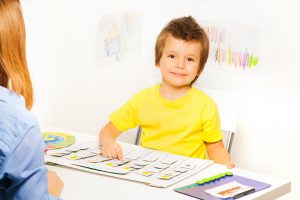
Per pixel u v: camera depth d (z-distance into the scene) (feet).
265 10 5.45
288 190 3.76
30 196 2.60
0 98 2.61
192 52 5.08
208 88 5.94
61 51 6.56
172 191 3.47
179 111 5.22
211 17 5.81
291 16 5.31
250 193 3.47
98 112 6.60
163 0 6.07
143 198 3.34
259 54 5.54
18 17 2.72
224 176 3.80
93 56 6.52
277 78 5.48
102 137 4.66
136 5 6.24
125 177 3.69
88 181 3.62
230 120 5.41
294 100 5.41
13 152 2.53
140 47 6.26
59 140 4.65
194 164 4.06
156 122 5.28
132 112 5.41
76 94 6.66
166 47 5.15
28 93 2.83
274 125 5.57
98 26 6.44
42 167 2.67
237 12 5.63
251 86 5.65
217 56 5.83
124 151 4.39
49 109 6.64
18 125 2.57
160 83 5.73
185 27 5.11
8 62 2.70
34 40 6.38
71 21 6.51
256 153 5.74
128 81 6.39
